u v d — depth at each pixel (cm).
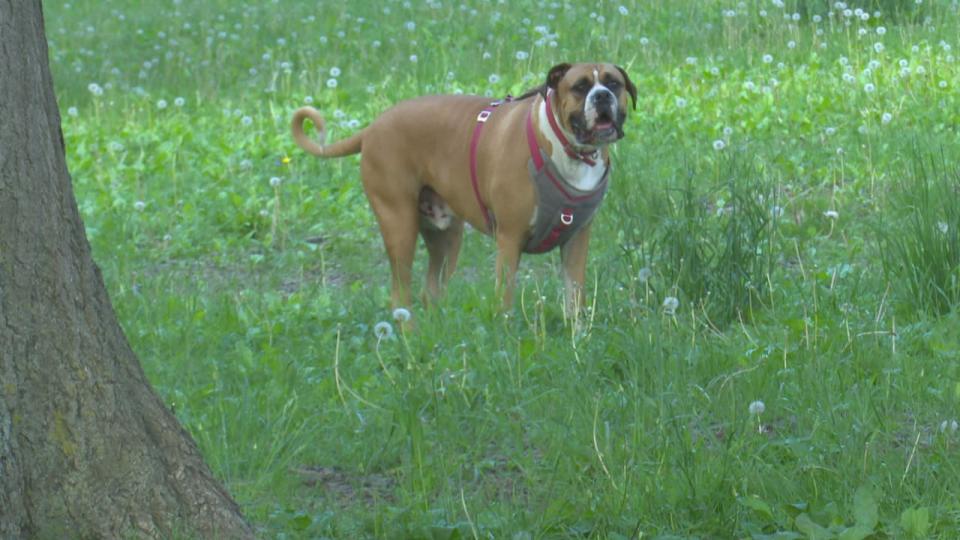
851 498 649
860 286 1031
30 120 554
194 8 2809
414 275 1188
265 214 1423
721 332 951
